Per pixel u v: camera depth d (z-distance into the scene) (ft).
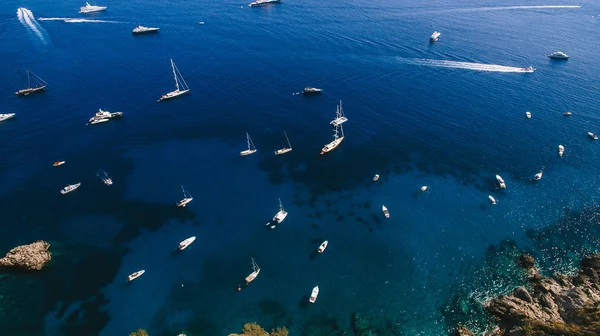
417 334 269.23
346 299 292.61
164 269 314.96
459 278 305.32
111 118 503.20
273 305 288.51
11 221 354.54
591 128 468.75
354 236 343.67
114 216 361.92
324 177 409.90
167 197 384.68
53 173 411.95
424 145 452.76
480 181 399.03
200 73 623.77
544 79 581.12
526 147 443.32
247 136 456.86
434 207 370.73
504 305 275.39
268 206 375.25
